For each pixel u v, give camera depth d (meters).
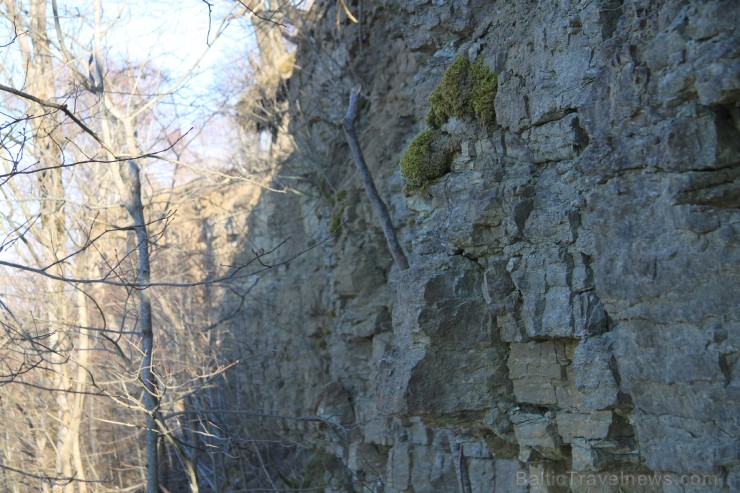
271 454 16.80
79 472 10.91
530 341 6.79
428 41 8.27
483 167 7.09
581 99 6.09
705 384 5.21
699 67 4.89
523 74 6.69
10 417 12.34
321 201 16.25
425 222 7.76
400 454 12.09
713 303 5.14
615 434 6.12
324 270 15.33
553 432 6.66
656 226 5.46
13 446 12.80
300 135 17.02
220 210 20.70
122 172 10.04
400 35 13.53
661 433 5.59
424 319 7.03
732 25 4.78
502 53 7.01
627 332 5.79
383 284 13.15
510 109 6.78
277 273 18.36
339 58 15.59
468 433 7.71
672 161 5.17
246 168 17.59
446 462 11.51
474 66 7.30
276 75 18.53
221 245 20.62
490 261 6.95
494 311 6.93
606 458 6.18
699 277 5.21
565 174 6.39
